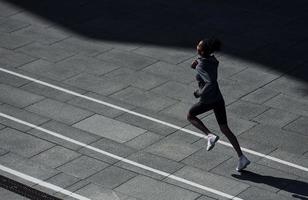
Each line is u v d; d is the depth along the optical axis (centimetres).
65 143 1473
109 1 2238
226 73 1786
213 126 1542
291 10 2177
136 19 2106
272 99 1659
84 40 1970
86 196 1298
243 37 1986
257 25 2066
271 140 1488
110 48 1920
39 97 1661
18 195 1297
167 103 1639
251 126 1543
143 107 1620
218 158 1422
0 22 2084
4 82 1731
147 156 1427
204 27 2053
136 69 1803
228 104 1634
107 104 1633
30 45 1939
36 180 1345
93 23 2080
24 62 1839
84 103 1636
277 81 1747
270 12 2159
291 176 1363
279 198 1293
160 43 1953
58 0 2248
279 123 1555
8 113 1589
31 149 1451
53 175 1362
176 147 1461
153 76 1766
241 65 1827
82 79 1752
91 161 1410
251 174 1367
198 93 1334
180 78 1758
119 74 1775
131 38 1984
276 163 1406
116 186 1328
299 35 2002
